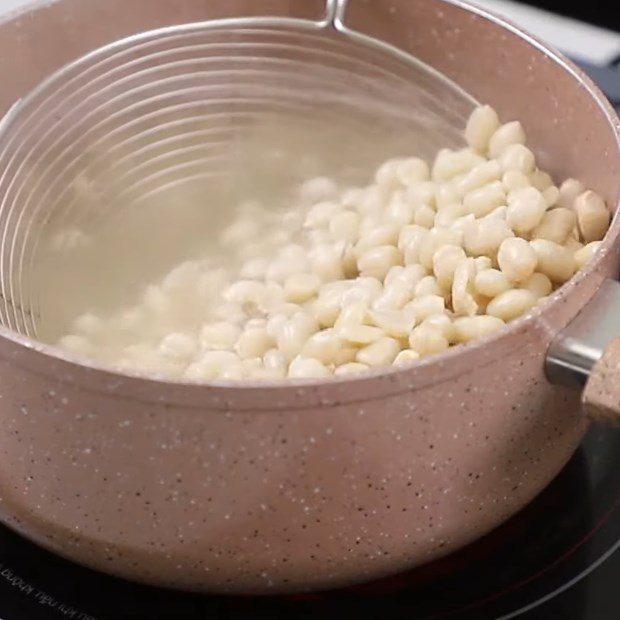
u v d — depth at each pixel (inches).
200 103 29.0
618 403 21.8
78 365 21.5
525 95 27.5
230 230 27.9
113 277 27.1
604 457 26.0
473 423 22.4
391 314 24.6
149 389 21.4
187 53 28.5
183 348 25.6
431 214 27.1
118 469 22.3
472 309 24.7
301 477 22.1
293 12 28.3
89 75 28.0
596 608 24.1
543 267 25.2
